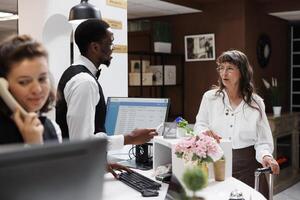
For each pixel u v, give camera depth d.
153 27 6.41
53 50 3.59
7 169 0.84
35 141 1.32
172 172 2.14
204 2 6.30
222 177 2.20
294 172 6.33
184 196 1.14
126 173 2.25
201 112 3.04
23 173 0.86
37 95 1.32
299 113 6.50
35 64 1.29
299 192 5.75
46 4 3.59
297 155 6.47
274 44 6.93
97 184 0.99
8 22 6.95
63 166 0.92
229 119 2.86
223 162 2.20
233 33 6.18
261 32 6.52
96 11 3.27
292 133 6.27
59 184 0.91
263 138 2.82
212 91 3.03
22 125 1.32
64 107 2.23
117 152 2.92
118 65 4.22
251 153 2.81
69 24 3.62
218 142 2.28
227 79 2.85
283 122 5.91
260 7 6.46
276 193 5.64
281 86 7.16
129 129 2.59
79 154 0.94
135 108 2.62
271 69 6.86
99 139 0.99
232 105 2.89
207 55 6.42
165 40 6.53
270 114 6.09
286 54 7.37
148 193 1.90
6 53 1.29
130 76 6.41
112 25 4.13
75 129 2.18
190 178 1.13
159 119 2.53
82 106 2.17
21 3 3.76
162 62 6.61
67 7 3.71
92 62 2.37
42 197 0.89
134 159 2.74
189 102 6.63
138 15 6.83
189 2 6.11
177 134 2.38
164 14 6.71
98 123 2.35
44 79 1.35
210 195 1.92
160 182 2.15
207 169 2.12
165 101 2.55
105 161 1.01
